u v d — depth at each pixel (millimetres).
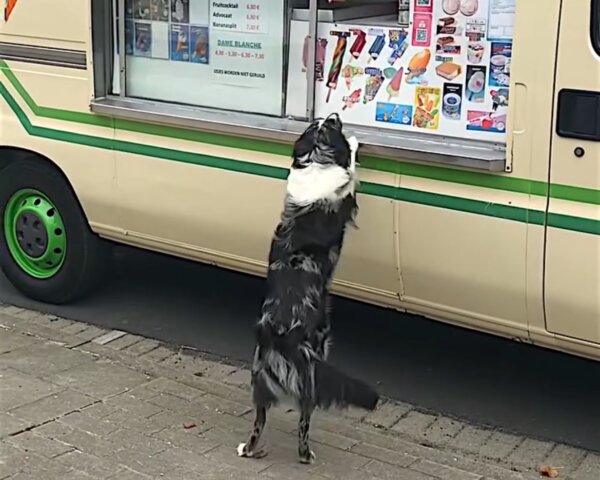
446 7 4207
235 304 5664
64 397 4500
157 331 5312
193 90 4930
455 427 4453
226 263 4902
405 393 4750
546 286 4023
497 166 4020
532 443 4340
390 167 4289
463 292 4246
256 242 4715
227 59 4801
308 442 4117
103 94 5082
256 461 4070
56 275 5496
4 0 5219
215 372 4844
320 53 4551
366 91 4465
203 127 4680
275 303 3980
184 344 5168
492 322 4238
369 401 3908
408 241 4309
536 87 3932
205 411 4434
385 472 4035
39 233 5480
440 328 5383
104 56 5051
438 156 4121
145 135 4914
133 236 5141
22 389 4551
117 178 5055
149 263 6180
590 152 3861
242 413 4430
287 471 4012
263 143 4570
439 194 4195
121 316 5473
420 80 4320
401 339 5262
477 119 4207
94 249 5398
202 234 4883
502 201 4062
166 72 4984
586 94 3834
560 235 3957
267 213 4629
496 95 4145
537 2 3893
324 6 4566
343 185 4070
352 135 4395
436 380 4867
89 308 5555
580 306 3973
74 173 5199
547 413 4598
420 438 4352
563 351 4141
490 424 4504
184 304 5645
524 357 5098
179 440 4199
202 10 4820
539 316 4098
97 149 5082
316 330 3949
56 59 5117
